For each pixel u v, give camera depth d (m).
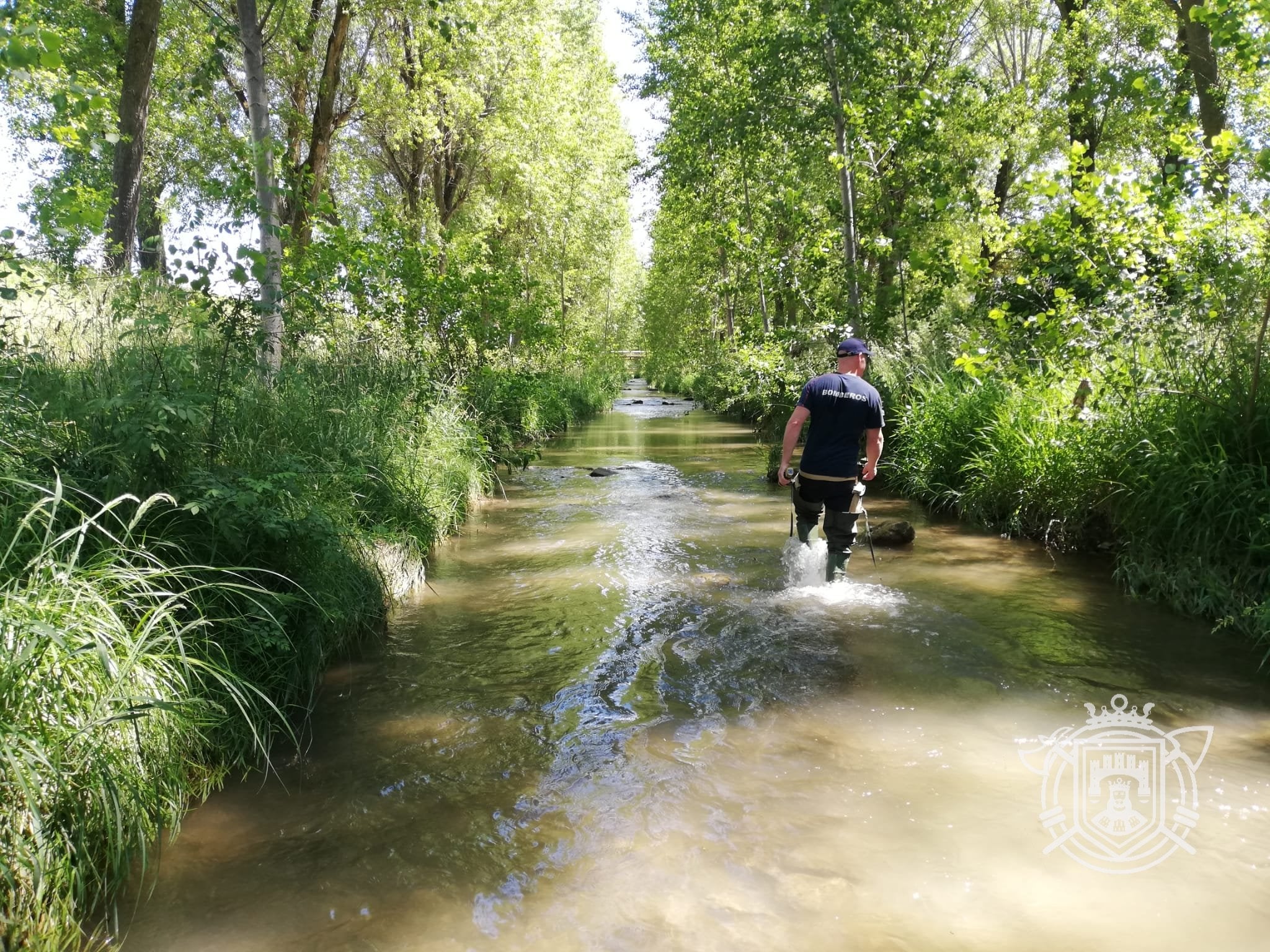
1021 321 7.30
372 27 18.22
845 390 6.00
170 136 16.14
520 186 24.30
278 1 14.69
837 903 2.48
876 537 7.53
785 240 17.22
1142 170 7.23
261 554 4.18
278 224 8.03
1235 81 9.12
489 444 11.22
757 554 7.21
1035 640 4.83
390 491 6.76
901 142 13.02
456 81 18.75
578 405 27.05
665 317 36.97
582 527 8.55
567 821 2.98
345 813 3.06
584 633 5.11
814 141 14.12
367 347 9.80
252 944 2.34
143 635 2.89
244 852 2.81
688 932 2.36
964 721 3.77
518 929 2.39
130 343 5.70
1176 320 6.73
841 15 12.62
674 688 4.21
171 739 3.02
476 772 3.37
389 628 5.26
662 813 3.03
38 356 4.61
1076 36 18.39
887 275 14.25
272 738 3.70
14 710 2.40
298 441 5.94
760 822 2.95
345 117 17.52
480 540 8.03
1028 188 7.43
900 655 4.61
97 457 4.02
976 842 2.80
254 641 3.75
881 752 3.47
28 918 2.25
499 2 18.66
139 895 2.57
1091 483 6.82
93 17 11.45
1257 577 5.19
